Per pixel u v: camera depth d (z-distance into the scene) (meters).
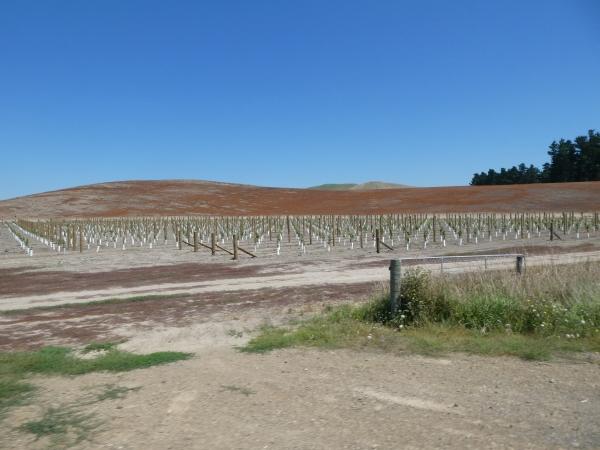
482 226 41.12
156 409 5.18
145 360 7.21
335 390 5.50
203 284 15.26
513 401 4.95
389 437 4.20
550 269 10.03
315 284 14.57
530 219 40.75
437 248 26.45
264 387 5.72
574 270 9.84
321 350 7.33
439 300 8.62
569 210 66.06
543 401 4.91
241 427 4.59
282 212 87.06
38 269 20.11
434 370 6.12
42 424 4.87
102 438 4.51
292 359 6.95
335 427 4.47
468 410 4.75
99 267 20.47
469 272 10.60
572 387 5.29
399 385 5.59
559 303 8.10
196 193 106.94
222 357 7.33
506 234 35.78
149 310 11.46
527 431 4.21
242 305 11.67
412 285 8.78
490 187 92.31
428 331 7.99
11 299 13.33
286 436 4.34
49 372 6.82
